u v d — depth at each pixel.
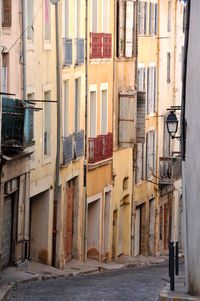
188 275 26.50
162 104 63.22
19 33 37.88
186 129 26.56
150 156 60.09
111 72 52.16
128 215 55.97
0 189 35.16
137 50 56.56
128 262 52.56
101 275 41.84
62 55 44.19
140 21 57.44
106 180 51.41
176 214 66.44
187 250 26.58
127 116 53.56
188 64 26.17
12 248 37.72
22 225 38.19
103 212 51.12
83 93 47.75
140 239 58.97
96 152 48.97
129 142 53.62
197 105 24.92
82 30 47.41
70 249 46.72
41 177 41.34
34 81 40.06
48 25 42.00
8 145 35.66
